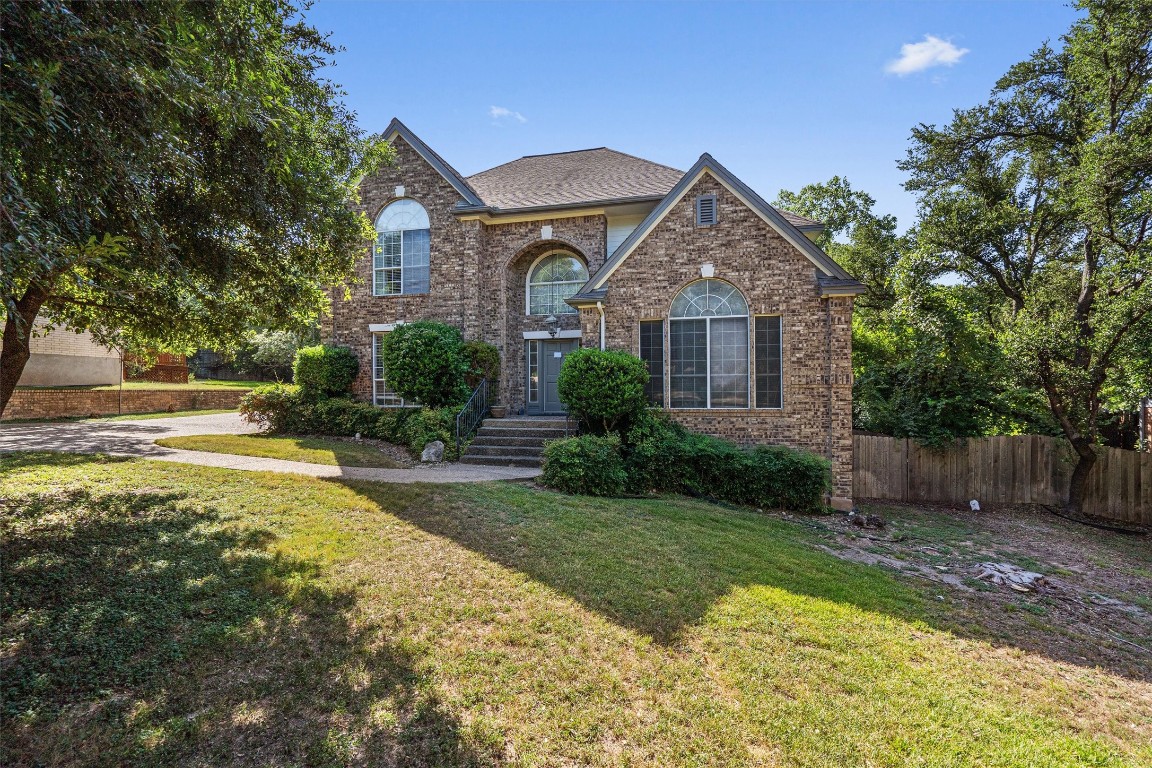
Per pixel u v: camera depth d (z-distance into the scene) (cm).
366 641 382
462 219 1462
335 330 1543
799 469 936
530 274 1588
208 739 278
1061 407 1154
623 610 460
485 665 364
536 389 1567
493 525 661
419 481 864
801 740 310
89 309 684
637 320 1141
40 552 480
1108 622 564
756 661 395
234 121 498
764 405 1077
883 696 363
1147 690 413
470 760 277
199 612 404
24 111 312
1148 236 1116
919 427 1226
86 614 386
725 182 1092
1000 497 1182
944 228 1573
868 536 840
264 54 541
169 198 568
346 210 794
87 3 356
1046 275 1596
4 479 735
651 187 1465
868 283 2188
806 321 1052
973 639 474
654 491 980
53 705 293
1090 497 1152
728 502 958
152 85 389
